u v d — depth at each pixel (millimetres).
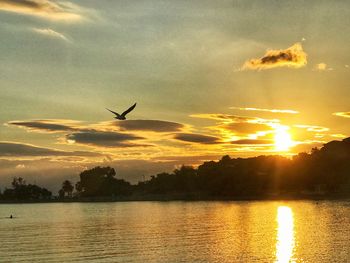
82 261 80688
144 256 83000
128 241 105562
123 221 175625
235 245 94375
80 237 118688
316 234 110750
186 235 115500
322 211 199500
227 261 76625
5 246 102875
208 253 84625
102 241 107375
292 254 81625
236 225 142000
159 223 158125
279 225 138125
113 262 78312
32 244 105875
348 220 149125
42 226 162000
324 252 82500
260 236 109938
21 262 82312
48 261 82250
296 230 121938
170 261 77625
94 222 175625
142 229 136625
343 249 85250
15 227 159500
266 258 78500
